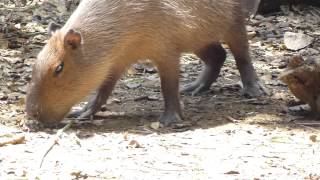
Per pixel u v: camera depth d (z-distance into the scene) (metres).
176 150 9.97
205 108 12.45
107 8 11.08
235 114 12.05
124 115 11.98
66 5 19.91
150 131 10.97
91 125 11.30
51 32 11.16
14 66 15.20
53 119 10.71
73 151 9.80
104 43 10.95
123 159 9.50
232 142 10.44
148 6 11.14
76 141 10.14
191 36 11.69
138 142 10.09
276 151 10.09
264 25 18.67
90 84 10.91
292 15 19.52
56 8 19.83
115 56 11.14
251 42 17.56
